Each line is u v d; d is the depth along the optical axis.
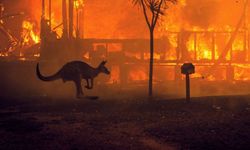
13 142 9.18
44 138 9.55
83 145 8.87
